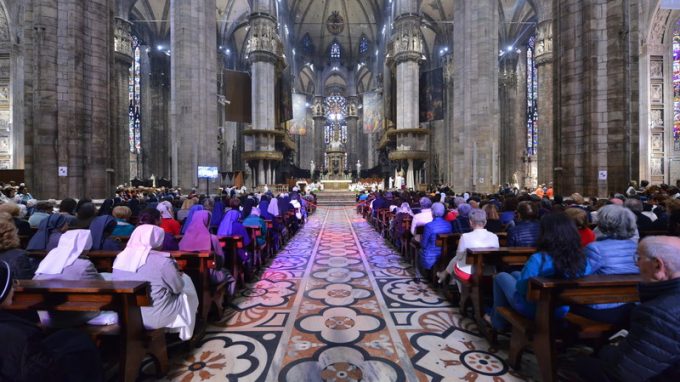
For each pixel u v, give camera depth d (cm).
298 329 487
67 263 325
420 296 625
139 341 325
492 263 483
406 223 898
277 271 805
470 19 2167
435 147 4325
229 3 3750
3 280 186
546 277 316
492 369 381
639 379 204
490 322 436
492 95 2122
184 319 379
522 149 3509
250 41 3294
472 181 2153
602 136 1038
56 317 326
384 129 3991
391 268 830
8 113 2280
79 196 1127
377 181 4297
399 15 3167
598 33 1041
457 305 577
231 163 4166
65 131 1102
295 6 4941
